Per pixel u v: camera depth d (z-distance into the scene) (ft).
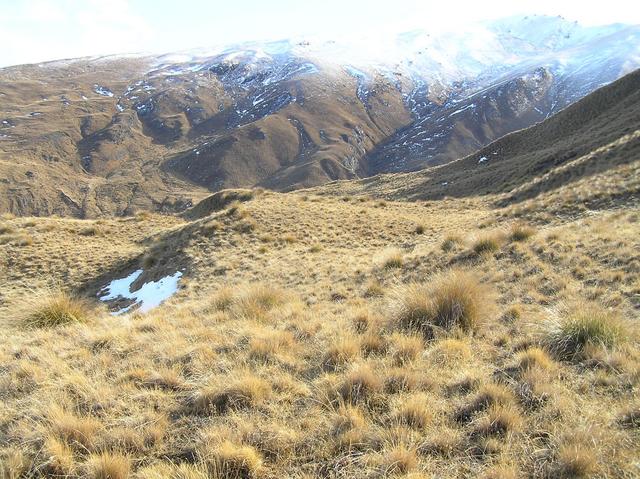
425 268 38.14
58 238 76.59
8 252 68.28
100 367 20.11
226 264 54.13
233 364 19.12
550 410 13.65
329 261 50.21
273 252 58.49
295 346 21.20
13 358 23.12
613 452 11.38
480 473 11.49
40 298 38.06
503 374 16.55
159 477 12.17
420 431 13.58
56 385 18.06
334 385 16.17
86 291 58.65
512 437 12.65
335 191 263.29
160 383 17.97
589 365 16.34
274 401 15.96
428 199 169.17
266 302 31.07
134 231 85.40
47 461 13.07
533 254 34.71
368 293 33.68
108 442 14.05
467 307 22.53
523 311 23.99
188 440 14.19
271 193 112.98
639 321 20.07
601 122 190.39
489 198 112.27
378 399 15.33
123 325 28.25
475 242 39.88
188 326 26.66
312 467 12.54
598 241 34.37
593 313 19.07
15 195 630.74
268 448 13.37
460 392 15.72
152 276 57.41
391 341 20.47
